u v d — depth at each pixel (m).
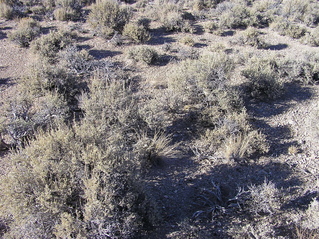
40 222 3.69
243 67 9.89
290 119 7.46
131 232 3.88
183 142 6.41
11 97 7.59
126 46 10.88
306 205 4.94
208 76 7.59
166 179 5.37
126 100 6.46
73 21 13.36
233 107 7.37
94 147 4.00
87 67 8.80
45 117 6.66
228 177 5.51
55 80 7.55
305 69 9.41
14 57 9.94
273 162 5.95
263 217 4.66
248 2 17.30
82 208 3.74
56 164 3.84
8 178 3.87
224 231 4.35
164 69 9.41
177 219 4.53
